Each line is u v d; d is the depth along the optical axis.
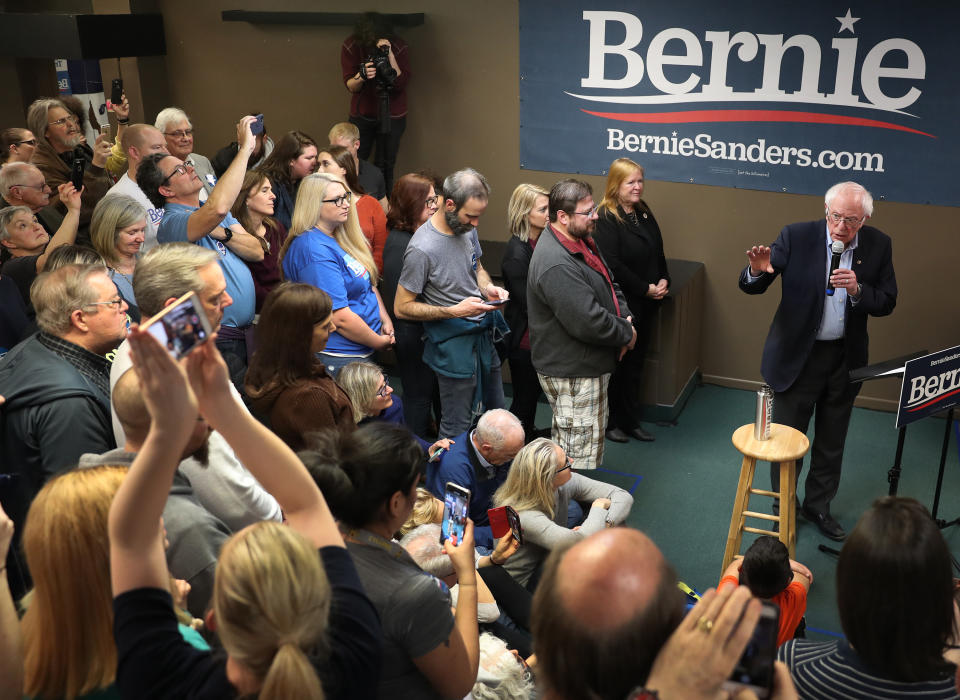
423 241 4.14
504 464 3.61
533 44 5.54
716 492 4.59
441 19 5.74
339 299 3.77
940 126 4.79
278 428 2.72
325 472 1.75
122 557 1.21
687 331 5.30
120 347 2.41
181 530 1.82
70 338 2.53
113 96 5.63
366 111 5.89
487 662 2.49
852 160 5.02
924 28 4.66
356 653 1.28
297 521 1.39
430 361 4.31
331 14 5.97
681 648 0.99
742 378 5.66
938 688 1.47
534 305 4.27
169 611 1.24
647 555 1.07
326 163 4.94
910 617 1.44
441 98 5.91
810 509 4.31
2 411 2.46
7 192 4.37
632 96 5.40
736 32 5.05
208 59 6.46
